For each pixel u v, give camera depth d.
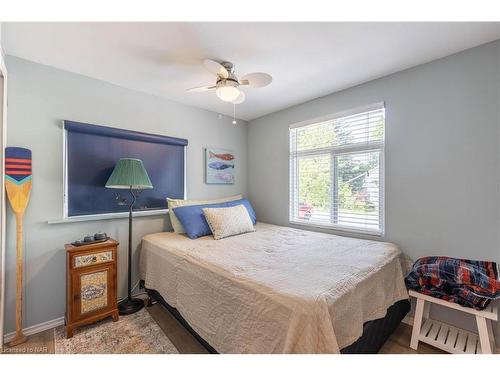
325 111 2.69
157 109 2.70
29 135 1.90
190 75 2.19
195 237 2.36
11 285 1.79
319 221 2.82
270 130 3.35
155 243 2.23
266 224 3.23
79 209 2.16
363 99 2.36
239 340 1.26
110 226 2.32
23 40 1.64
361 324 1.28
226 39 1.64
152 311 2.21
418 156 2.02
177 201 2.68
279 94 2.66
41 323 1.93
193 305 1.65
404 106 2.09
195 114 3.06
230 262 1.61
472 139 1.76
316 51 1.79
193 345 1.72
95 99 2.25
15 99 1.84
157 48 1.75
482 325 1.43
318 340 1.02
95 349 1.68
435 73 1.92
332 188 2.68
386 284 1.65
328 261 1.64
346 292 1.23
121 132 2.38
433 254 1.96
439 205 1.92
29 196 1.88
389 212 2.21
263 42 1.68
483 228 1.72
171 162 2.83
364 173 2.42
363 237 2.41
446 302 1.56
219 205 2.82
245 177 3.70
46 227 1.97
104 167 2.31
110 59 1.91
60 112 2.05
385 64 2.00
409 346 1.72
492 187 1.68
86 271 1.89
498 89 1.65
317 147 2.83
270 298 1.16
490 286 1.42
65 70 2.08
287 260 1.66
